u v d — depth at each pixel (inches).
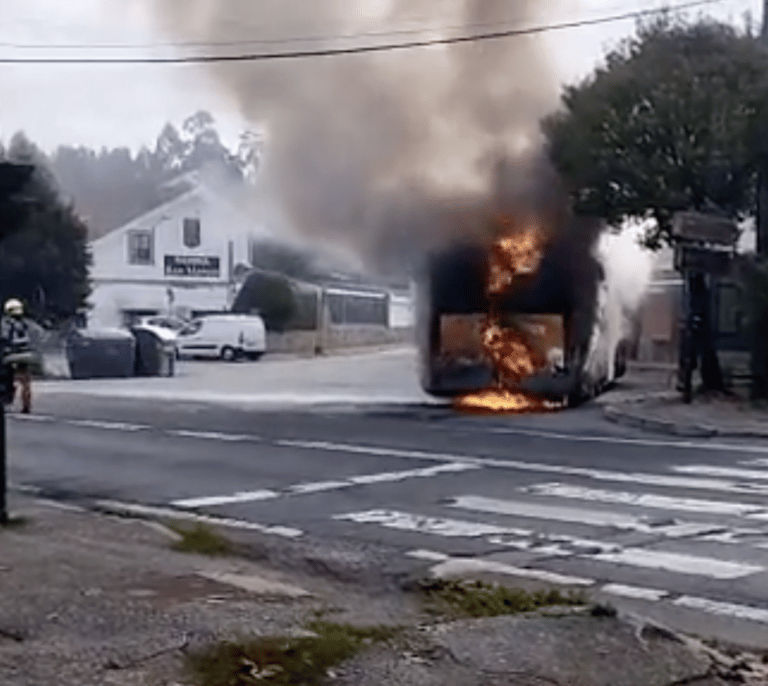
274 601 255.0
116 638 216.8
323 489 452.8
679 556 328.8
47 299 1483.8
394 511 403.5
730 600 281.0
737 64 788.6
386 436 631.2
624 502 417.4
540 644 217.5
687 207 795.4
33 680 191.5
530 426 687.7
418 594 281.1
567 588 291.3
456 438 621.3
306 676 198.5
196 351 1702.8
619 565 318.3
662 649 219.1
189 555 315.3
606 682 200.4
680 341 887.7
